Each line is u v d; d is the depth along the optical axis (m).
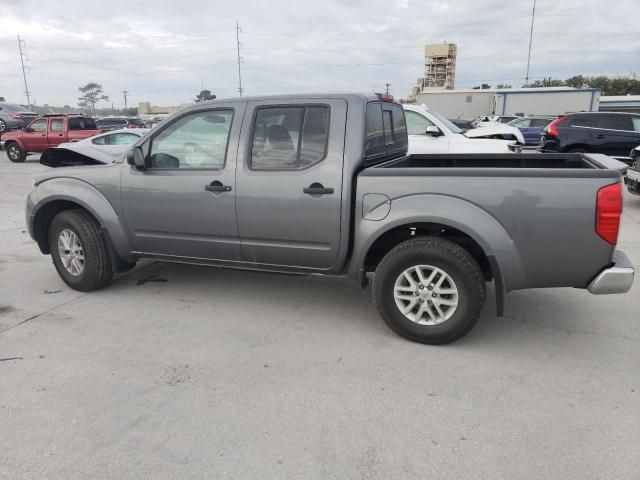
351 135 3.77
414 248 3.58
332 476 2.38
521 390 3.11
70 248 4.81
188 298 4.72
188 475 2.40
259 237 4.07
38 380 3.26
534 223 3.35
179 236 4.38
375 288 3.77
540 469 2.42
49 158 6.65
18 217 8.73
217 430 2.73
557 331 3.96
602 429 2.72
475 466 2.44
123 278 5.29
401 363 3.46
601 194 3.22
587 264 3.34
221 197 4.09
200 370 3.38
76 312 4.40
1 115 24.31
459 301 3.55
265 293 4.84
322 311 4.41
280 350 3.67
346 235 3.80
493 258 3.43
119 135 13.41
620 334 3.90
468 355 3.57
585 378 3.25
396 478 2.37
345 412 2.89
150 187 4.35
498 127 11.23
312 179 3.80
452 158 4.89
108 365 3.45
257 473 2.41
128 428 2.76
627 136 11.76
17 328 4.07
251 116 4.01
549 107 40.56
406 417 2.84
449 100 44.38
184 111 4.23
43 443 2.64
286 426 2.76
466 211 3.44
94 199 4.57
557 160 4.60
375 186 3.65
